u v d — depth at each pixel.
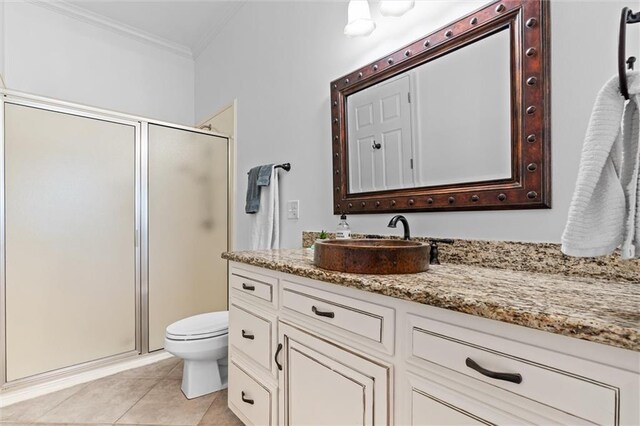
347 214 1.68
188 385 1.82
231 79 2.76
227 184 2.79
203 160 2.66
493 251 1.12
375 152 1.54
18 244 1.87
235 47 2.71
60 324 2.00
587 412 0.54
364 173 1.59
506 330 0.63
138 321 2.30
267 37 2.31
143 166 2.36
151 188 2.39
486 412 0.65
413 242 1.21
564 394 0.56
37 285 1.93
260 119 2.39
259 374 1.34
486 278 0.92
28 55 2.53
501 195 1.10
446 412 0.72
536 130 1.02
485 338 0.66
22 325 1.87
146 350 2.33
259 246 2.19
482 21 1.15
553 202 1.00
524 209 1.06
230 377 1.58
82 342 2.07
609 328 0.50
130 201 2.29
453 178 1.25
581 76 0.95
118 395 1.85
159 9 2.70
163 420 1.61
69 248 2.05
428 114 1.33
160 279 2.42
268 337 1.28
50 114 1.99
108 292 2.19
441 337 0.73
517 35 1.06
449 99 1.26
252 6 2.48
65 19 2.71
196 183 2.62
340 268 1.00
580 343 0.55
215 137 2.73
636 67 0.86
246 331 1.43
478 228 1.18
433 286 0.80
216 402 1.77
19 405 1.74
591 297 0.70
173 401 1.78
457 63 1.23
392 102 1.46
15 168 1.87
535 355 0.59
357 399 0.90
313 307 1.06
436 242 1.28
